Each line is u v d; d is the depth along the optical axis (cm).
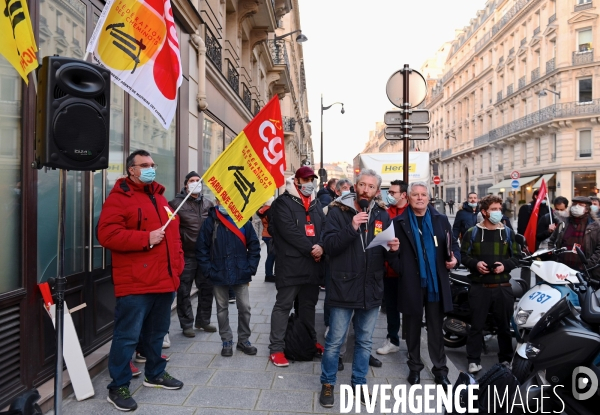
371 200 371
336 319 367
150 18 369
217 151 1098
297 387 399
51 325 375
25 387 341
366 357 379
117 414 342
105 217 344
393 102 652
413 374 411
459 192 5912
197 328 580
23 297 343
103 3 519
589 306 303
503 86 4509
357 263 362
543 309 415
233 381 411
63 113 262
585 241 622
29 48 266
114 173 539
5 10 254
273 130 439
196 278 570
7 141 336
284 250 455
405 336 422
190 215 545
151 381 393
